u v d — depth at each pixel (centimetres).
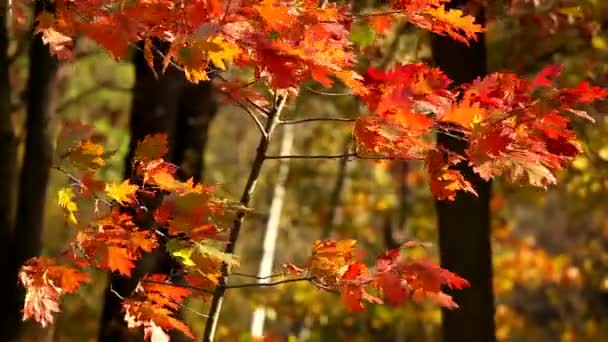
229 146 2470
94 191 525
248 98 531
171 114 1010
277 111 531
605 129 1193
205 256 493
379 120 468
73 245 509
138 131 1001
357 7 732
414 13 513
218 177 1962
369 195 2205
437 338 2188
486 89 477
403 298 457
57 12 474
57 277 513
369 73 483
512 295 2822
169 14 428
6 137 929
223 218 493
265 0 420
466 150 474
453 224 879
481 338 880
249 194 537
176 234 517
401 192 2203
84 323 1474
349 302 500
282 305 1741
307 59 407
